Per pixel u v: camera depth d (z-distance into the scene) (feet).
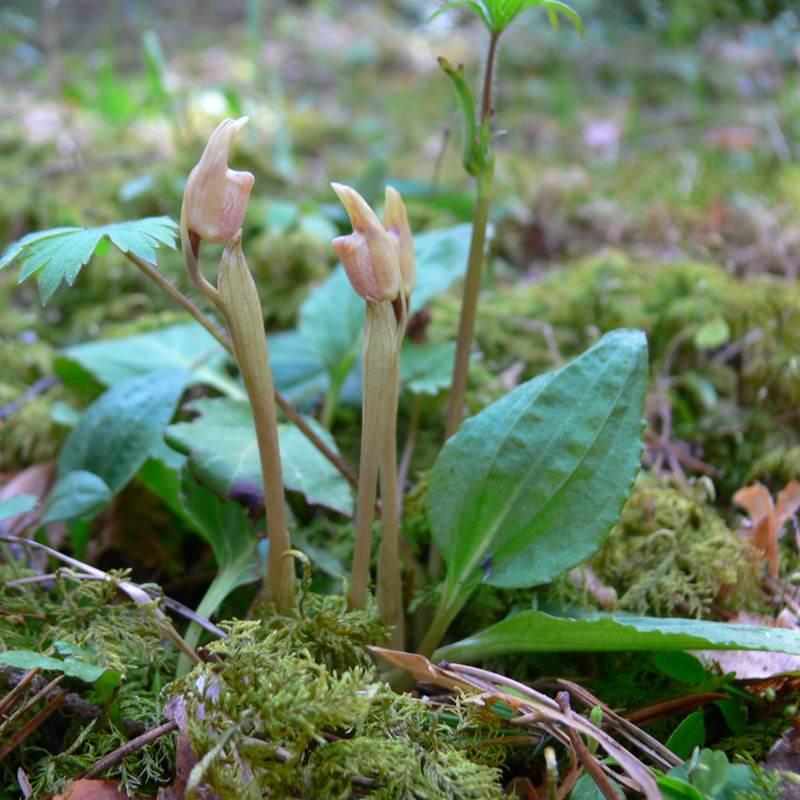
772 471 0.65
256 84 1.38
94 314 0.87
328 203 1.12
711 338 0.73
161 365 0.68
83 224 0.97
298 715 0.38
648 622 0.45
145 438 0.56
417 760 0.40
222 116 1.37
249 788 0.38
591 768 0.40
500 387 0.73
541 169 1.28
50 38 1.58
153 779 0.43
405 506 0.60
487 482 0.47
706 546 0.55
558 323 0.83
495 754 0.43
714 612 0.53
